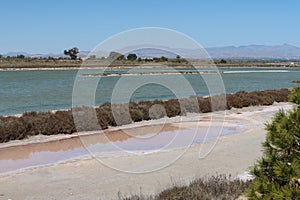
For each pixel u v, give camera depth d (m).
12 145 14.77
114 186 9.36
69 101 31.31
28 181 10.01
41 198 8.61
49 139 15.78
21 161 12.33
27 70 96.19
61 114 18.58
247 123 20.00
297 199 3.97
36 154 13.30
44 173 10.78
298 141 4.24
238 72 93.56
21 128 15.96
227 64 119.69
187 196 7.26
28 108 26.97
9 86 48.25
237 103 25.94
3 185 9.67
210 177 9.15
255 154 12.72
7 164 11.94
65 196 8.71
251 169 4.62
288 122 4.28
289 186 4.14
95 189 9.17
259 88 46.84
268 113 24.05
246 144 14.51
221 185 7.79
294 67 156.38
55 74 78.50
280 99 30.33
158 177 10.03
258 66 152.38
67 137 16.16
